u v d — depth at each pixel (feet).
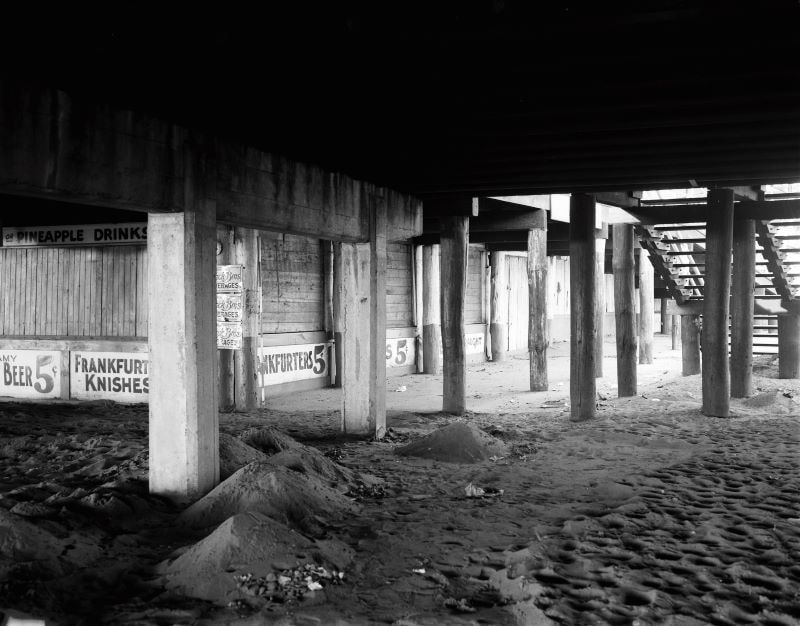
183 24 16.33
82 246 49.55
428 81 20.31
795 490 25.50
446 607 15.51
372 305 35.91
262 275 54.08
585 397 43.01
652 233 52.54
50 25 15.96
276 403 51.78
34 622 14.15
